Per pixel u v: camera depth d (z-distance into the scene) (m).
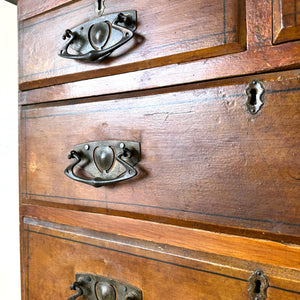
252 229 0.41
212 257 0.45
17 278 1.16
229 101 0.43
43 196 0.65
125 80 0.53
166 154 0.48
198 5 0.45
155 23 0.49
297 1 0.37
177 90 0.47
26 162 0.68
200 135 0.45
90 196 0.57
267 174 0.40
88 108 0.57
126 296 0.53
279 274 0.39
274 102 0.40
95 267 0.58
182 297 0.47
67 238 0.61
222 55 0.44
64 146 0.61
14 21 1.13
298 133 0.38
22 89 0.68
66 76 0.60
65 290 0.62
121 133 0.53
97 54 0.51
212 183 0.44
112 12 0.53
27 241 0.69
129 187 0.52
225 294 0.43
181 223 0.48
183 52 0.46
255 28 0.41
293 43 0.38
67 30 0.56
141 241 0.52
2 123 1.17
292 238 0.39
